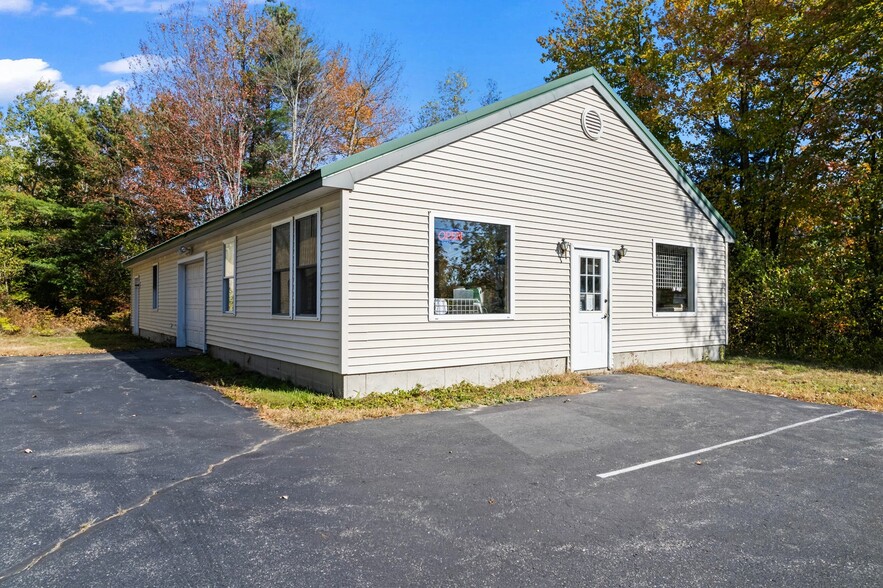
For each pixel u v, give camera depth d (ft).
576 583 8.79
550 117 29.53
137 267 63.10
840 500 12.55
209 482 13.34
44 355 42.96
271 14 81.76
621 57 70.38
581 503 12.25
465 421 19.80
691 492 13.00
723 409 22.27
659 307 35.78
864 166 45.68
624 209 33.45
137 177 75.36
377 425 19.15
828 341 39.68
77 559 9.46
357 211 22.56
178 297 47.32
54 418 20.30
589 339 31.48
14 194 72.59
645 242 34.81
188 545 10.01
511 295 27.66
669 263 36.70
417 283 24.31
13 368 34.91
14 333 61.87
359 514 11.50
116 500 12.15
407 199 23.97
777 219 51.52
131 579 8.80
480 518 11.37
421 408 21.65
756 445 17.11
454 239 25.67
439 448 16.38
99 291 78.74
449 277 25.55
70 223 79.41
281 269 28.63
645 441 17.44
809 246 47.03
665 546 10.16
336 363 22.86
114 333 66.18
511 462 15.15
